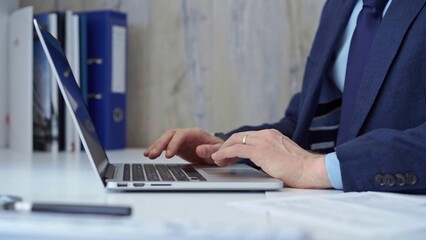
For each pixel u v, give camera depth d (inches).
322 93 47.2
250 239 14.9
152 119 68.1
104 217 17.0
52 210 17.6
